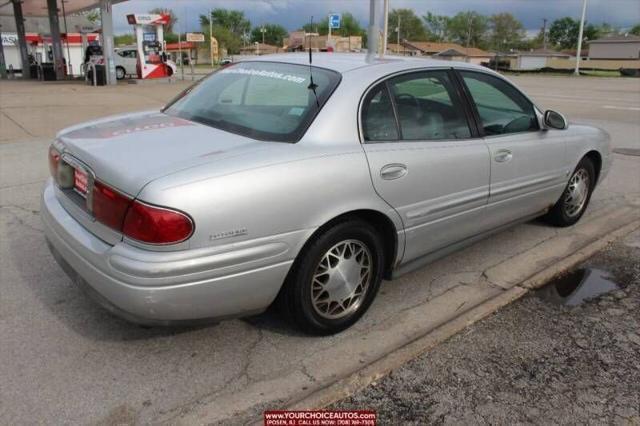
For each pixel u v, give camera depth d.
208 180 2.51
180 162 2.61
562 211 5.04
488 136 3.89
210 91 3.74
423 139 3.42
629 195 6.43
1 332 3.18
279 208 2.68
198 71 42.66
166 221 2.41
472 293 3.82
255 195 2.61
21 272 3.96
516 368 2.97
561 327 3.40
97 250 2.62
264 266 2.71
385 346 3.14
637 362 3.06
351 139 3.05
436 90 3.62
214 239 2.53
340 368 2.93
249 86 3.52
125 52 31.59
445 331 3.27
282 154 2.77
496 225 4.18
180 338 3.16
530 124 4.33
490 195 3.90
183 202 2.43
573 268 4.29
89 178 2.75
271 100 3.28
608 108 16.36
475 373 2.91
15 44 40.31
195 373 2.86
